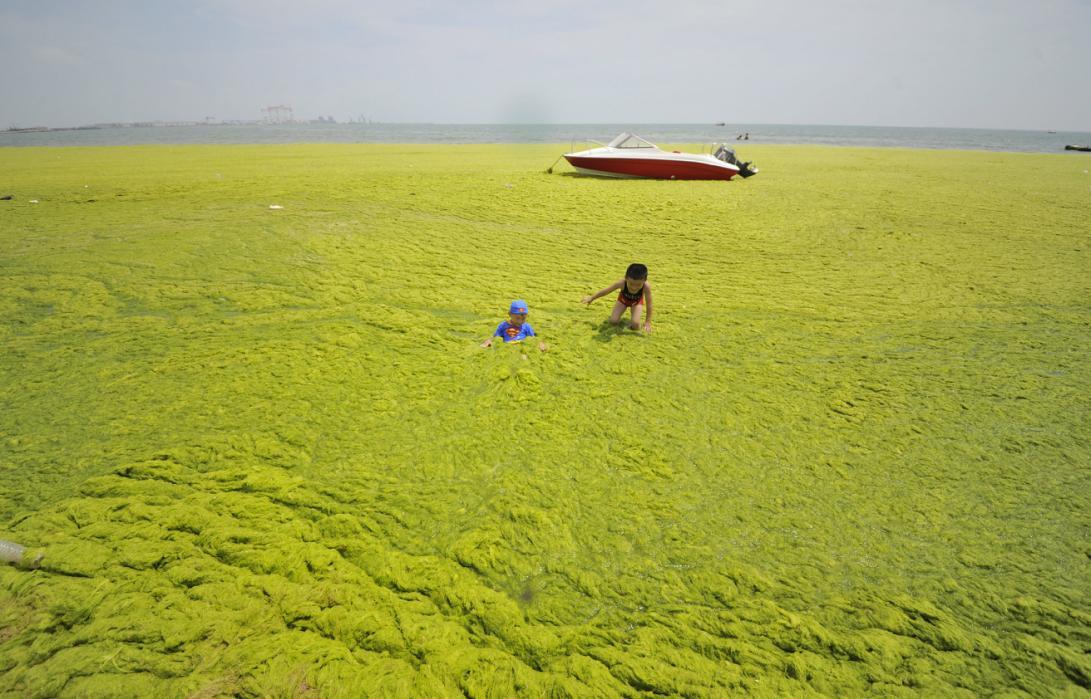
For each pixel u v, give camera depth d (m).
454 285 6.12
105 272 6.31
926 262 7.02
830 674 1.98
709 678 1.97
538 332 4.91
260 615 2.19
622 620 2.21
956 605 2.24
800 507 2.80
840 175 15.84
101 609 2.19
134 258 6.77
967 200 11.21
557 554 2.53
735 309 5.47
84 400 3.81
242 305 5.48
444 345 4.65
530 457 3.21
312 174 14.51
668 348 4.60
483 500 2.86
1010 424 3.49
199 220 8.63
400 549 2.54
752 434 3.42
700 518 2.74
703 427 3.49
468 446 3.31
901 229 8.74
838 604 2.25
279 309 5.39
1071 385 3.96
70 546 2.50
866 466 3.11
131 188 11.93
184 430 3.46
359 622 2.16
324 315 5.26
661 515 2.76
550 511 2.78
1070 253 7.30
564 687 1.94
